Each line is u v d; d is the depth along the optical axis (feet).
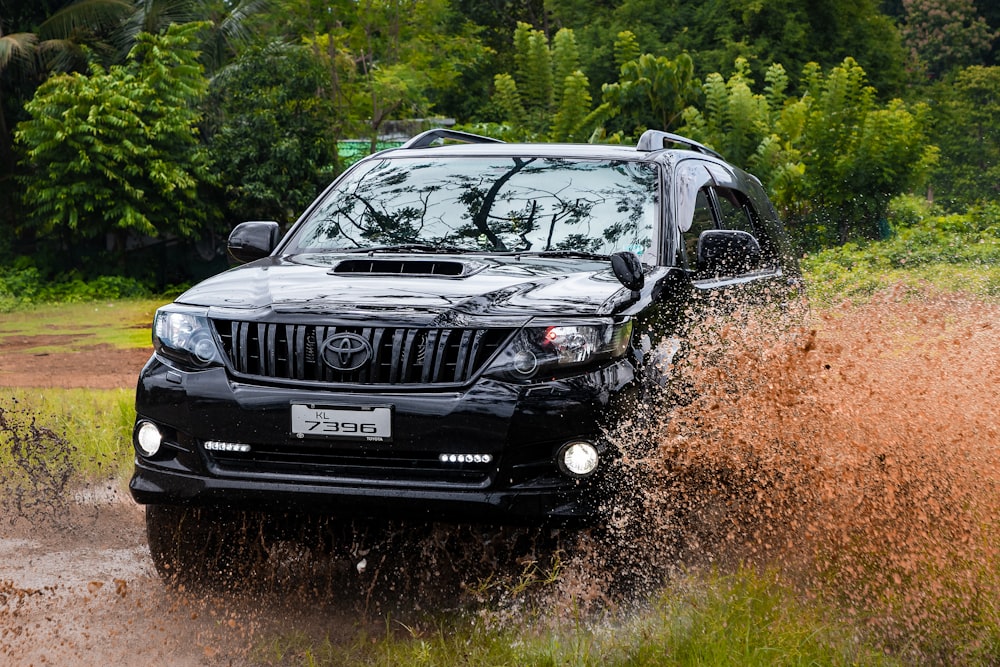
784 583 16.43
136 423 16.99
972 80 283.38
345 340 15.76
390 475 15.61
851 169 111.45
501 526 16.12
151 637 16.20
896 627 15.42
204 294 17.47
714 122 120.47
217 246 138.00
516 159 22.22
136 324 98.68
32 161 124.98
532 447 15.44
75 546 22.09
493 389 15.40
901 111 114.01
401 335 15.75
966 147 265.75
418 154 23.09
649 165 21.72
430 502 15.38
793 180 112.16
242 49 145.59
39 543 22.27
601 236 19.90
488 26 254.06
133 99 126.82
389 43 154.30
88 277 130.82
